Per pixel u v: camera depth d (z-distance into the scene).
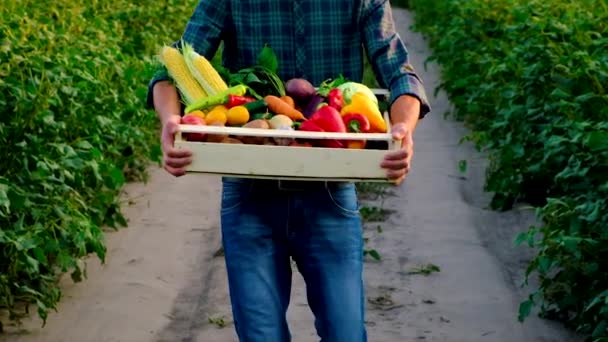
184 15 13.32
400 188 9.59
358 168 3.84
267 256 4.22
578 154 6.97
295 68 4.35
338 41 4.34
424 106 4.24
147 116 9.41
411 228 8.41
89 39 9.08
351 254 4.26
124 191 9.20
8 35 7.14
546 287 6.38
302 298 6.83
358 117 3.99
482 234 8.36
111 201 8.10
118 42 10.41
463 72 13.20
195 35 4.33
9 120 6.80
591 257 6.34
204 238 8.13
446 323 6.51
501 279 7.23
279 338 4.20
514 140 9.06
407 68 4.24
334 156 3.83
